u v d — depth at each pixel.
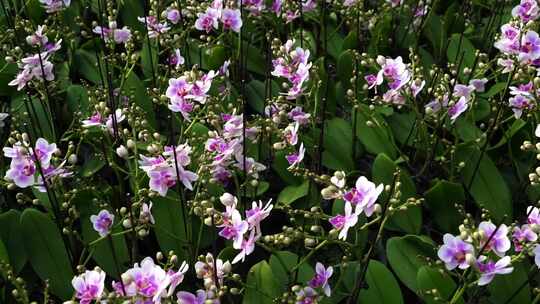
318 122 1.87
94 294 1.33
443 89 1.73
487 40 2.19
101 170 1.83
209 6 1.99
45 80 1.75
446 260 1.37
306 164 1.82
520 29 1.73
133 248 1.53
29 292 1.62
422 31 2.20
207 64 2.03
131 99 1.88
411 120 1.88
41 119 1.88
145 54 2.03
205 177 1.65
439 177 1.82
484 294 1.58
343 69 1.99
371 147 1.78
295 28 2.25
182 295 1.38
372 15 2.14
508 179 1.83
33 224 1.58
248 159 1.60
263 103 1.96
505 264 1.34
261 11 2.06
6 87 1.98
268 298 1.46
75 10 2.21
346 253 1.54
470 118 1.88
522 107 1.71
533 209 1.47
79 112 1.79
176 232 1.61
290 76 1.74
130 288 1.32
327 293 1.44
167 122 1.94
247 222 1.41
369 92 1.98
